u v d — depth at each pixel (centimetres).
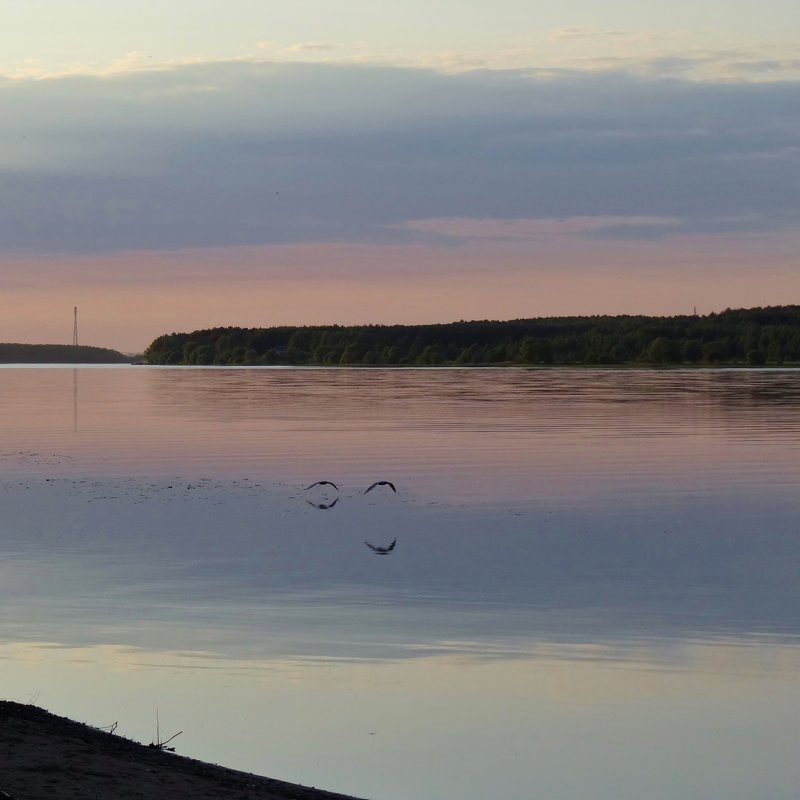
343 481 5281
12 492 4922
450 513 4259
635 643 2350
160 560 3300
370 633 2427
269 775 1627
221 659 2216
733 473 5516
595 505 4444
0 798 1217
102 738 1570
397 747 1756
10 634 2406
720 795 1602
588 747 1772
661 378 19725
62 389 17862
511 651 2295
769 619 2570
